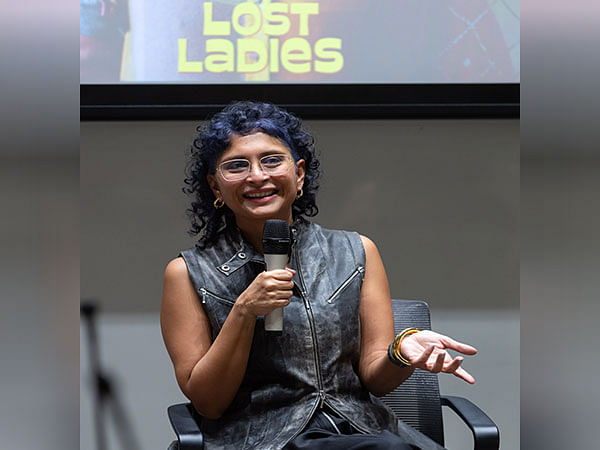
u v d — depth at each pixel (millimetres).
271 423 4098
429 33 6707
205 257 4426
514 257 7020
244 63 6641
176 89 6602
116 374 6867
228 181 4207
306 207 4770
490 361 7035
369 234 6914
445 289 6992
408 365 4145
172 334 4336
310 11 6664
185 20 6625
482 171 6961
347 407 4172
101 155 6816
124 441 6871
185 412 4379
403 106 6680
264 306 3850
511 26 6746
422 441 4395
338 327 4281
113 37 6617
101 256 6848
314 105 6652
